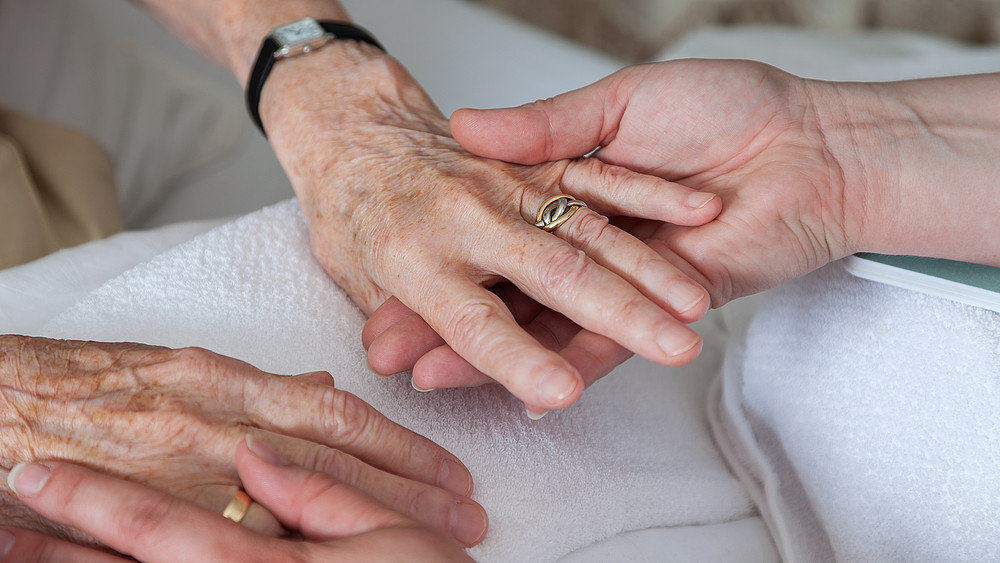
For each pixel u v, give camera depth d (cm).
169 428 48
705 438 59
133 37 97
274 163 88
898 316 53
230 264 56
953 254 54
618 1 147
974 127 54
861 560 54
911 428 52
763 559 54
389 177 57
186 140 88
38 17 86
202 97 91
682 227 54
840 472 54
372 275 56
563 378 48
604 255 52
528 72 88
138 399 49
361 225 56
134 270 55
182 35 79
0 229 70
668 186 54
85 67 86
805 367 56
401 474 50
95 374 49
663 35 146
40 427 48
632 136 57
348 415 49
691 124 56
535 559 50
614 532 53
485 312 51
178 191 86
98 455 48
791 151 54
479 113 56
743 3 141
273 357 53
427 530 46
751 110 55
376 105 63
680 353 48
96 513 45
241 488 48
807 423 55
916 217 54
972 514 51
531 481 52
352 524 46
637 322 49
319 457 48
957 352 51
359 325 56
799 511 55
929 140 54
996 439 51
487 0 157
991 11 129
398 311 55
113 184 80
